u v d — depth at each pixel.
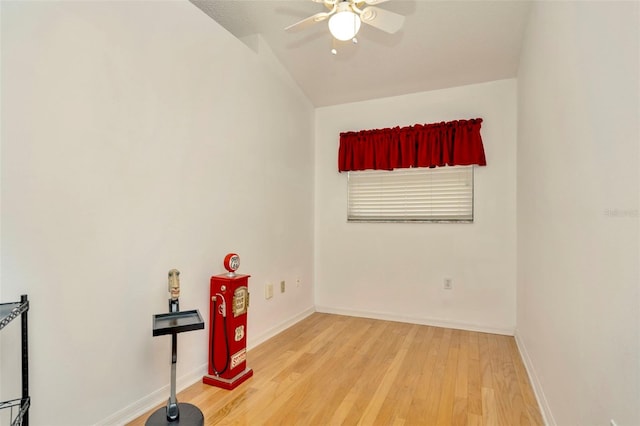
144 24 2.00
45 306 1.53
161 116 2.10
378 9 2.03
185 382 2.24
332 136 4.13
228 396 2.14
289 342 3.09
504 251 3.37
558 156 1.77
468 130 3.43
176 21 2.22
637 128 0.96
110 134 1.80
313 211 4.15
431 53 3.12
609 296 1.14
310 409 2.00
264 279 3.14
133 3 1.94
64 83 1.60
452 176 3.59
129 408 1.88
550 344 1.89
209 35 2.49
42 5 1.52
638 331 0.94
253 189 2.98
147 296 2.00
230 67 2.70
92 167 1.72
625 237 1.02
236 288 2.30
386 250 3.84
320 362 2.65
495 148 3.42
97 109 1.74
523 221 2.88
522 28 2.74
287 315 3.54
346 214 4.04
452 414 1.96
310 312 4.04
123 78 1.87
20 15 1.45
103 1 1.78
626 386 1.00
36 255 1.50
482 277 3.45
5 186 1.41
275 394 2.16
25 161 1.46
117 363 1.82
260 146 3.09
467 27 2.79
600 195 1.22
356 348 2.95
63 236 1.59
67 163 1.61
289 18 2.88
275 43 3.19
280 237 3.41
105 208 1.78
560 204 1.72
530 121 2.55
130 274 1.90
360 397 2.13
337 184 4.09
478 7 2.61
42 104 1.52
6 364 1.42
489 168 3.44
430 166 3.56
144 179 1.99
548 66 1.98
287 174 3.55
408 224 3.75
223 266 2.60
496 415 1.95
